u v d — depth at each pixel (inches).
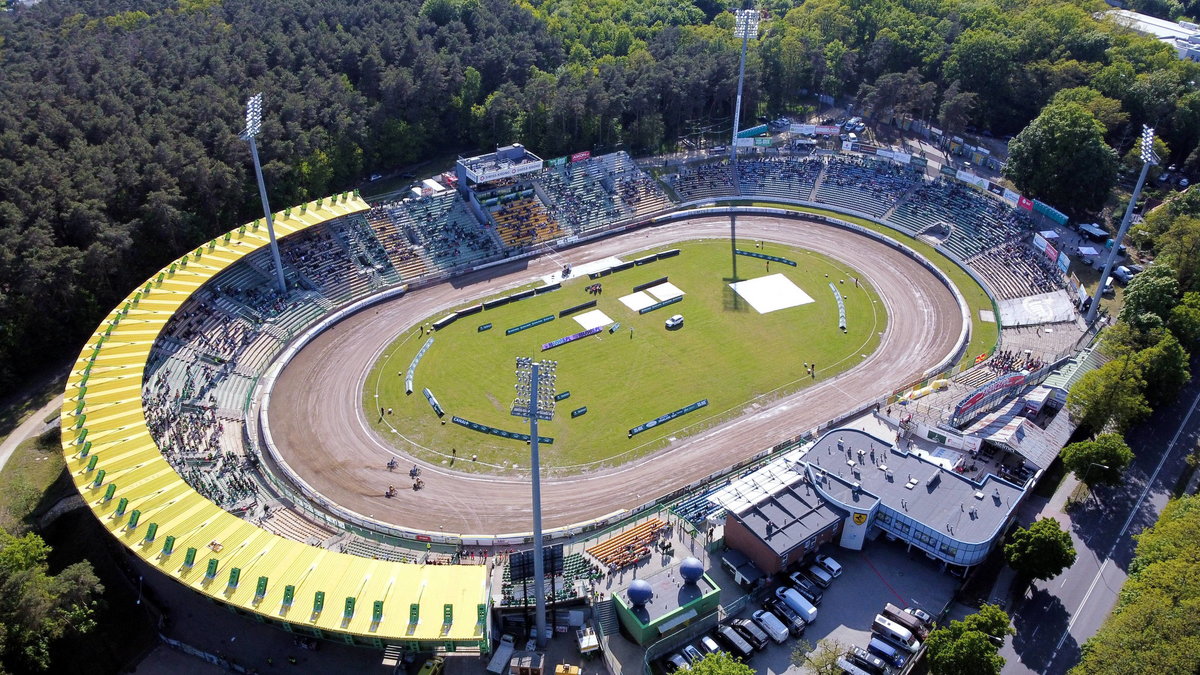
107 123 6245.1
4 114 5999.0
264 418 4712.1
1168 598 3117.6
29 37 7736.2
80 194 5477.4
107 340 4608.8
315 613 3107.8
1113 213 6875.0
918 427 4542.3
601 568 3700.8
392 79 7342.5
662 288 6230.3
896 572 3737.7
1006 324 5644.7
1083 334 5413.4
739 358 5383.9
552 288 6210.6
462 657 3289.9
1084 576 3713.1
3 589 3149.6
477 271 6427.2
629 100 7829.7
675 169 7780.5
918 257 6550.2
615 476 4350.4
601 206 7214.6
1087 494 4192.9
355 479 4303.6
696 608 3440.0
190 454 4232.3
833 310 5925.2
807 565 3742.6
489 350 5457.7
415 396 4990.2
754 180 7672.2
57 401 4896.7
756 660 3314.5
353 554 3745.1
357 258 6181.1
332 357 5344.5
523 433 4677.7
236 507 3961.6
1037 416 4685.0
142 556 3309.5
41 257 5022.1
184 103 6658.5
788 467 4168.3
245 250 5600.4
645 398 4982.8
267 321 5487.2
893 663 3260.3
